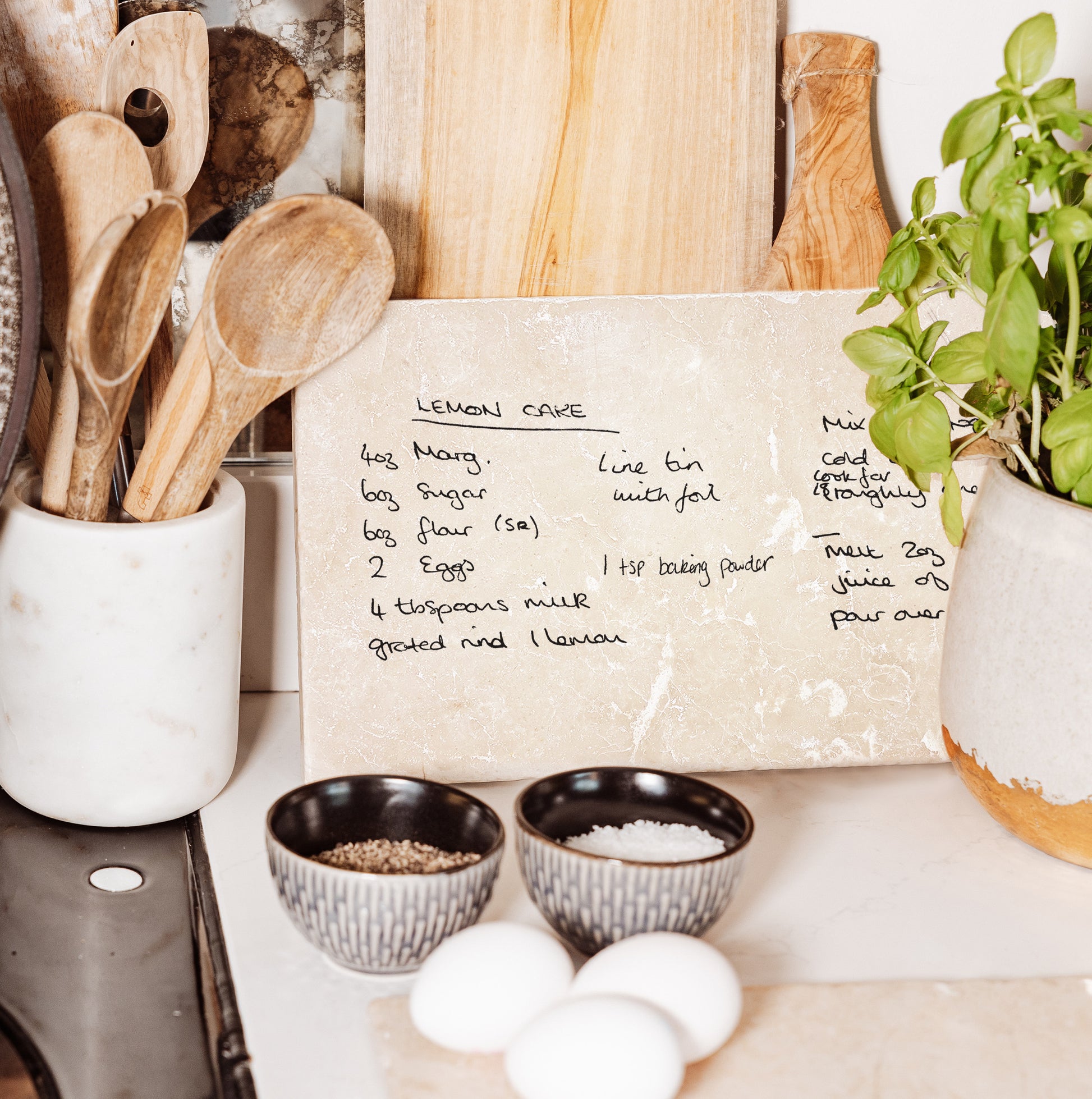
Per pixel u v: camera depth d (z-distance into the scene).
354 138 1.00
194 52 0.93
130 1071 0.81
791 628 1.01
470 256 0.99
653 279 1.02
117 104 0.92
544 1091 0.76
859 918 0.90
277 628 1.06
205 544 0.91
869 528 1.01
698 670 1.00
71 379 0.91
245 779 0.98
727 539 1.00
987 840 0.96
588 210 1.00
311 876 0.81
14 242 0.89
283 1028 0.82
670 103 1.00
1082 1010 0.84
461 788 0.98
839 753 1.02
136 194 0.91
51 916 0.88
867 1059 0.81
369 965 0.83
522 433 0.97
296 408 0.95
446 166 0.98
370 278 0.93
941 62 1.06
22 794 0.93
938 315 1.02
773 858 0.94
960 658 0.94
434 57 0.97
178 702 0.92
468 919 0.83
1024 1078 0.81
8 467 0.91
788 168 1.05
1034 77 0.86
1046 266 1.11
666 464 0.99
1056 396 0.95
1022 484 0.91
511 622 0.98
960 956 0.88
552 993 0.80
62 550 0.89
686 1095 0.79
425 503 0.97
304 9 0.98
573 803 0.89
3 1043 0.81
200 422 0.91
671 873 0.82
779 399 1.00
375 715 0.97
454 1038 0.79
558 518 0.98
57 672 0.90
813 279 1.03
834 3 1.04
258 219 0.88
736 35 1.00
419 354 0.96
